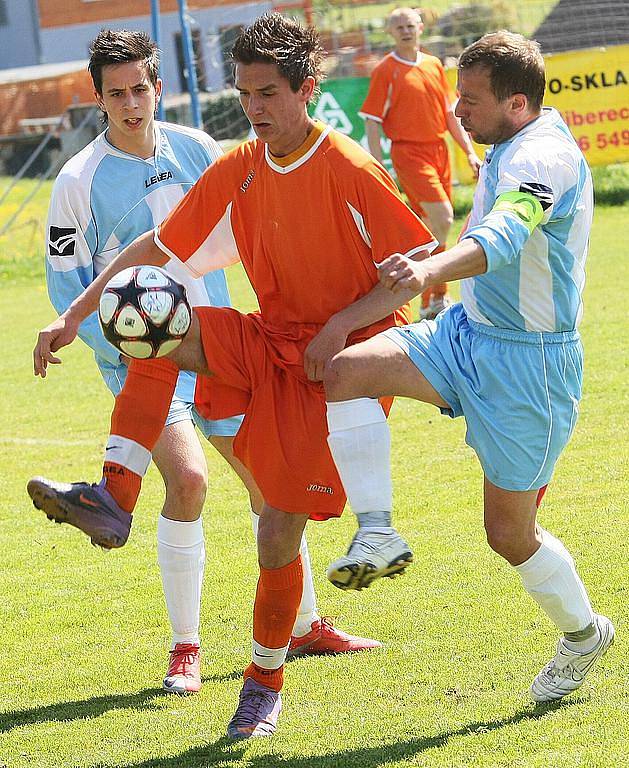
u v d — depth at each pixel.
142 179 13.79
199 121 50.84
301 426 10.58
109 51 13.28
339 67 56.75
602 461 19.19
